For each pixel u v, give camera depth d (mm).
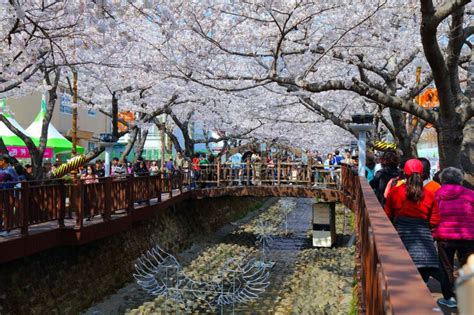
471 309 1526
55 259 10234
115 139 14484
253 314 11672
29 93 15016
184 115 23203
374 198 5691
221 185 21047
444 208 5305
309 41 11703
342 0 10164
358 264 7926
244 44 11734
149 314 11078
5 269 8570
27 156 16812
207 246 19359
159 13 8805
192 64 11094
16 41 9180
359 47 11695
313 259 17719
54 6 9375
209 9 11109
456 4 6203
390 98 8633
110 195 11812
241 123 23453
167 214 17953
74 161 11539
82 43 9508
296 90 10961
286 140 29250
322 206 19844
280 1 9508
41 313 9219
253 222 26391
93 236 10711
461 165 8250
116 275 12719
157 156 38000
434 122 8367
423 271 5258
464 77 15500
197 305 12172
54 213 9820
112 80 14367
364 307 4773
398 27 12836
